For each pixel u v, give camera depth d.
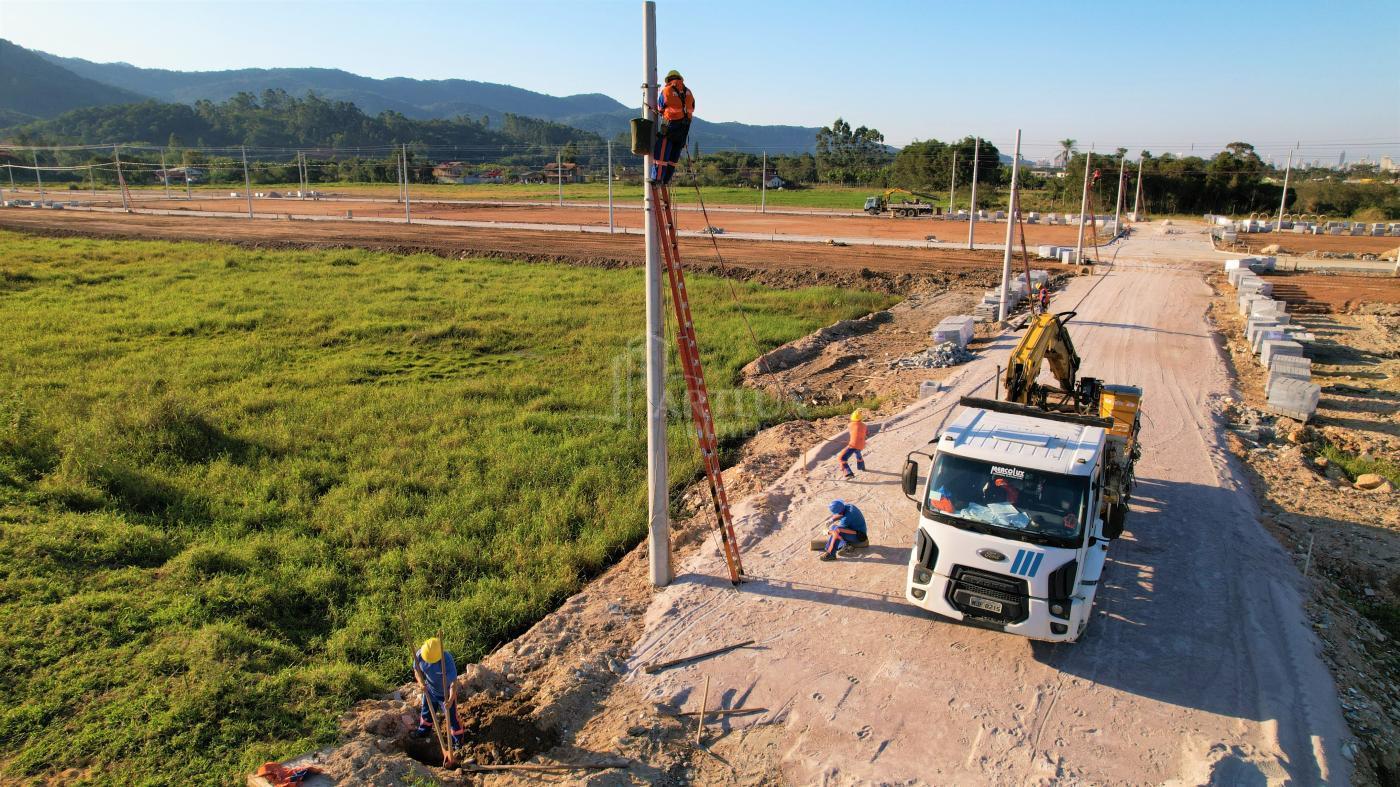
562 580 12.20
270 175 167.50
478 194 125.94
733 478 16.08
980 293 36.25
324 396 21.72
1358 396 21.80
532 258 48.22
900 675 9.57
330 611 11.42
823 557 12.38
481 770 8.23
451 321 30.92
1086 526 9.23
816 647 10.14
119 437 16.98
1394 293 36.00
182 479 15.63
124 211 87.12
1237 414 19.55
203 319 30.53
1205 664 9.73
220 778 7.86
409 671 10.16
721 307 33.47
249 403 20.58
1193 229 66.62
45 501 14.05
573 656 10.17
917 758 8.27
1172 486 14.93
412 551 13.14
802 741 8.55
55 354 25.23
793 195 119.56
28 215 79.69
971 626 9.81
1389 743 8.51
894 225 71.06
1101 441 10.09
